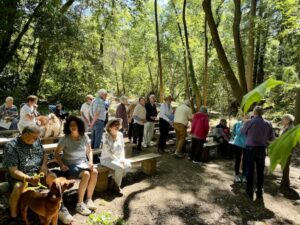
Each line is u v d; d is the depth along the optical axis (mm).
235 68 21359
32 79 17109
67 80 19109
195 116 8266
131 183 6262
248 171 6020
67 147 5113
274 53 17391
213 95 22500
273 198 6152
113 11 18969
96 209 4953
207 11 7984
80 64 19000
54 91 19453
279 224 5125
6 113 7992
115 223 4621
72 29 15898
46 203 3773
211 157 9086
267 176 7508
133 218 4867
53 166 6418
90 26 18672
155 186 6188
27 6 14781
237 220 5160
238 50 8305
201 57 23984
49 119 7203
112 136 5809
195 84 18484
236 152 6984
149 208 5230
